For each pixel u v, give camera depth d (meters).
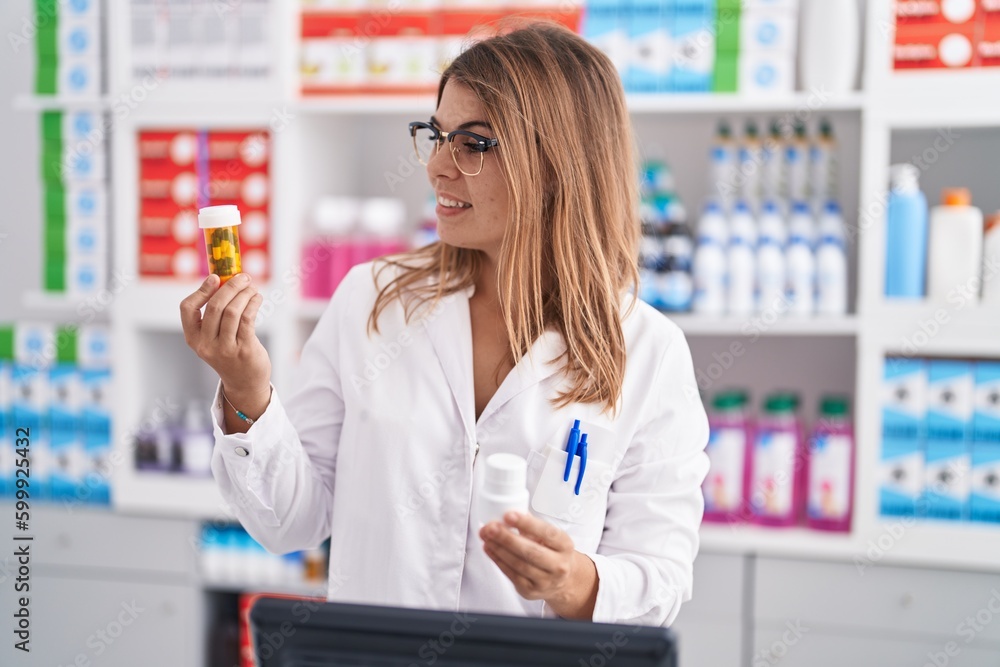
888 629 2.16
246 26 2.31
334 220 2.38
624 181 1.30
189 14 2.33
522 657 0.64
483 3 2.24
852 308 2.48
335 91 2.33
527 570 0.94
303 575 2.42
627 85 2.23
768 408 2.29
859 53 2.25
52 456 2.48
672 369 1.30
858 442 2.15
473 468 1.25
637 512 1.26
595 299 1.27
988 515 2.13
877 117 2.10
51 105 2.40
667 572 1.21
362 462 1.26
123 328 2.43
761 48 2.18
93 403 2.46
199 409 2.49
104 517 2.46
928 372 2.14
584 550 1.25
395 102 2.26
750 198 2.29
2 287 2.89
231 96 2.32
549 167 1.23
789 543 2.18
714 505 2.26
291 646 0.67
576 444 1.23
